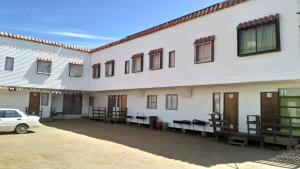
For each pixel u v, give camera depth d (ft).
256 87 43.29
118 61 72.33
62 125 64.95
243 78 40.65
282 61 36.14
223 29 44.21
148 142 41.75
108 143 39.75
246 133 41.06
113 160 28.68
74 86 82.28
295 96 38.42
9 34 70.33
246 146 38.93
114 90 75.66
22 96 74.13
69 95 85.97
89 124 68.64
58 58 79.30
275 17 36.78
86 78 85.05
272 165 28.14
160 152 33.94
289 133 36.81
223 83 43.55
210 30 46.44
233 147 38.27
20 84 71.61
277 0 37.22
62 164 26.32
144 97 67.67
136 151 34.14
